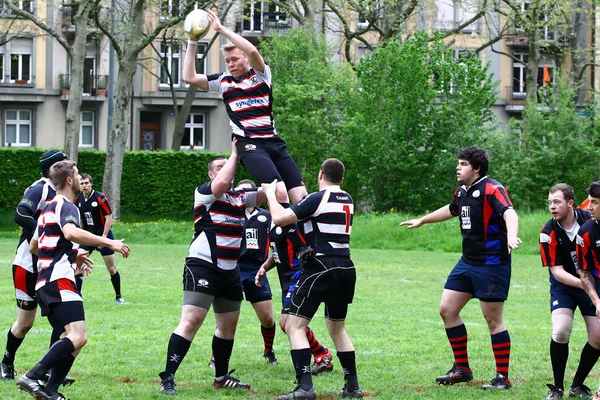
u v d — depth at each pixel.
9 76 73.94
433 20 73.88
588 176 57.59
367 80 58.09
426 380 12.93
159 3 53.00
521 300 23.80
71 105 52.34
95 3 51.34
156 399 11.27
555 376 11.68
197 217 11.91
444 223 45.09
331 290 11.30
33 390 10.20
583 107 66.50
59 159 12.34
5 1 50.84
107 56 75.31
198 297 11.76
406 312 20.67
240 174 59.28
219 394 11.74
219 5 53.84
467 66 58.16
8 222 57.88
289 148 57.97
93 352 14.84
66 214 10.62
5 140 74.88
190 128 77.38
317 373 13.67
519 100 79.25
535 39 60.69
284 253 13.49
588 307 11.71
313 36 59.19
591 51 68.12
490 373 13.48
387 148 56.41
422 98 57.38
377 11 57.97
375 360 14.49
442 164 56.19
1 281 26.34
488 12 60.69
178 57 75.94
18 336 12.34
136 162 61.12
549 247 11.71
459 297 12.69
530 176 57.22
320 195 11.34
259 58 11.85
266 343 14.36
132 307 20.81
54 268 10.62
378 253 40.06
